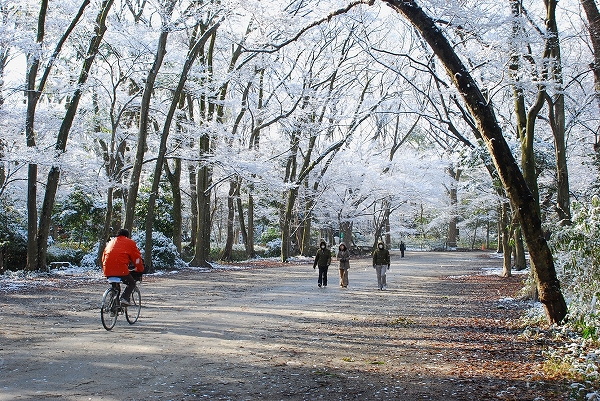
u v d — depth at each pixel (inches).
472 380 232.5
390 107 896.3
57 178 771.4
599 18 443.5
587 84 671.8
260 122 1422.2
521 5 501.0
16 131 855.7
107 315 342.0
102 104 1095.6
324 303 527.2
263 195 1647.4
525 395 209.2
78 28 871.7
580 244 331.9
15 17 705.0
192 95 1075.9
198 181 1071.6
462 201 2262.6
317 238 2237.9
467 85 326.6
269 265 1242.0
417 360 273.9
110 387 209.3
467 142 577.0
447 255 1952.5
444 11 502.0
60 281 664.4
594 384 224.1
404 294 629.3
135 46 940.6
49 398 192.9
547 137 816.3
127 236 368.5
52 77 933.2
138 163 817.5
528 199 347.6
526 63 498.0
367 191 1668.3
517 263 1030.4
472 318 430.6
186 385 215.3
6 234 839.7
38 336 315.0
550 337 333.1
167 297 547.5
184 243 1581.0
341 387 218.7
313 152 1587.1
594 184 584.7
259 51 428.5
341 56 1358.3
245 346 300.0
